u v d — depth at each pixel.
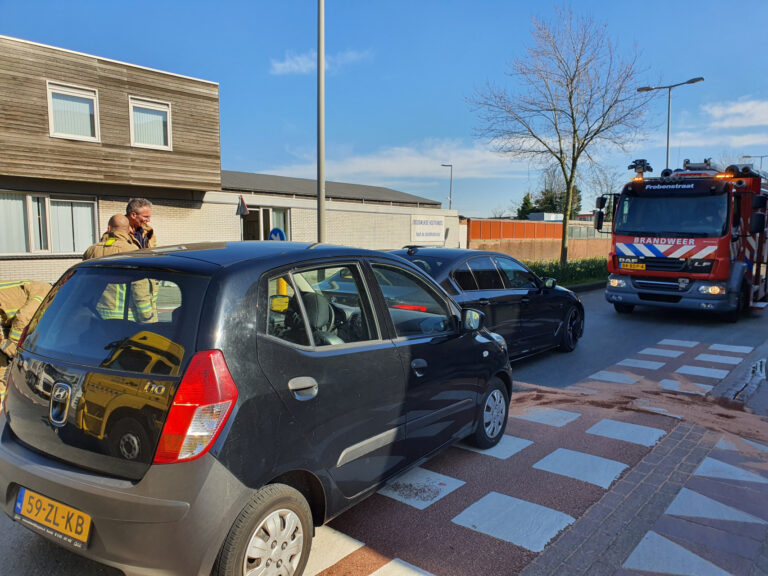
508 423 5.07
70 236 16.92
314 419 2.62
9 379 2.72
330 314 2.91
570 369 7.28
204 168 19.44
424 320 3.62
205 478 2.17
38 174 15.66
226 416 2.23
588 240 40.38
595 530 3.22
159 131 18.30
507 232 33.72
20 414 2.59
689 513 3.43
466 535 3.15
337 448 2.76
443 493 3.67
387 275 3.41
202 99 19.17
